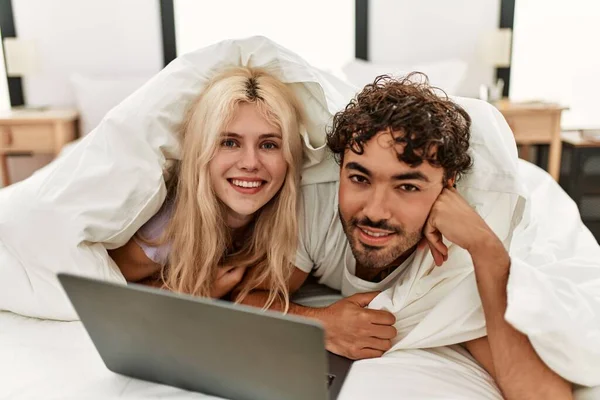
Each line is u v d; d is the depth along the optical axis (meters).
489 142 0.97
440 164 0.84
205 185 1.04
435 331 0.90
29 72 2.87
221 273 1.10
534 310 0.75
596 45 2.88
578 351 0.77
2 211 1.04
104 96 2.80
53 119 2.73
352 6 2.93
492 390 0.84
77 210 1.00
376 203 0.86
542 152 2.88
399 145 0.82
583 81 2.95
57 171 1.05
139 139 1.04
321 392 0.68
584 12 2.86
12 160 3.11
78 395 0.78
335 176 1.10
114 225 1.03
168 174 1.15
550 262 1.07
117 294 0.69
